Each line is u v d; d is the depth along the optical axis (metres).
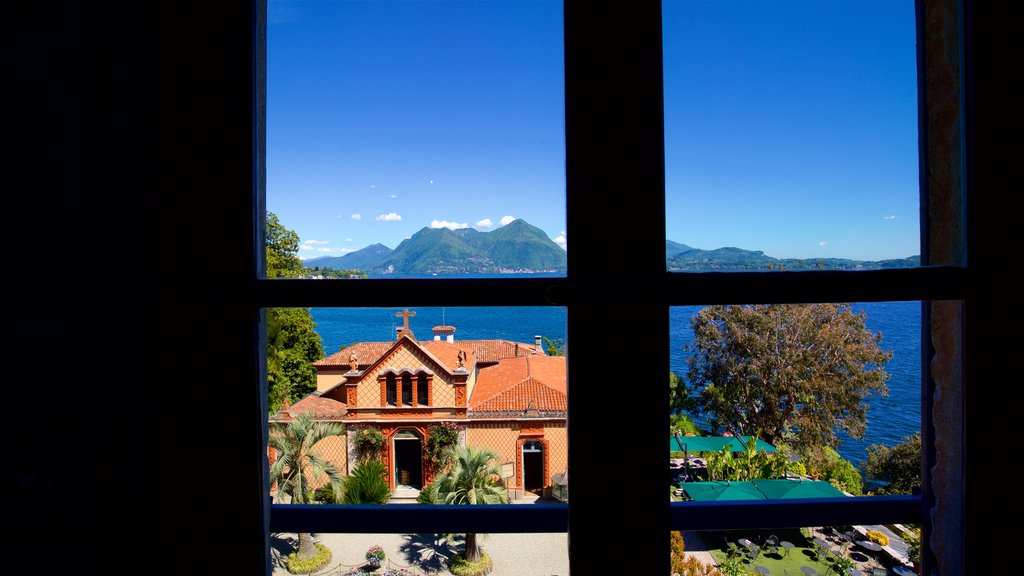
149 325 0.89
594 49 0.93
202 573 0.92
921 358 1.08
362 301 0.90
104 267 0.82
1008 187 0.93
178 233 0.92
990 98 0.93
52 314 0.75
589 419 0.92
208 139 0.94
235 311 0.92
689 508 1.00
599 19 0.93
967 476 0.94
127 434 0.85
